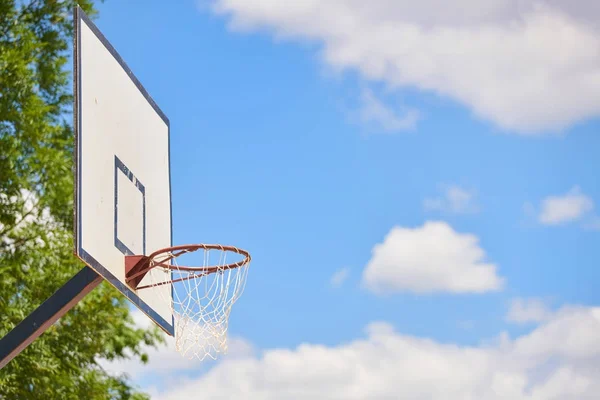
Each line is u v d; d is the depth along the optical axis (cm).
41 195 1472
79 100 616
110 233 648
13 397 1425
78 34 629
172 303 738
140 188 734
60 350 1481
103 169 650
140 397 1678
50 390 1445
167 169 823
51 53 1585
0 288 1391
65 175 1484
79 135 609
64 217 1506
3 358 592
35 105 1427
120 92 711
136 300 679
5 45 1487
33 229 1443
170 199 818
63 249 1457
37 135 1436
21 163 1440
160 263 688
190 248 706
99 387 1531
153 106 805
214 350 719
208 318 727
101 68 672
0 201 1423
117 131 692
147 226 739
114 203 664
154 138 793
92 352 1526
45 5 1588
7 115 1405
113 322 1545
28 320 600
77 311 1482
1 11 1490
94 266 605
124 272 668
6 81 1409
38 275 1420
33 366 1416
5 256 1427
